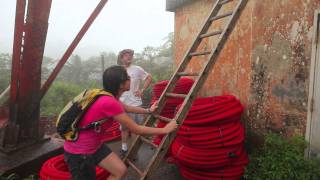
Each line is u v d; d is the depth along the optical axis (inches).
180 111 150.3
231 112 180.1
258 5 190.4
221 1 189.0
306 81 158.4
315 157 154.5
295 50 164.4
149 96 460.8
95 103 125.8
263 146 180.4
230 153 176.2
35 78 211.8
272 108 181.0
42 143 224.4
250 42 198.7
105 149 134.9
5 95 245.9
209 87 245.8
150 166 145.3
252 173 173.9
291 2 166.6
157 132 134.0
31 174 197.3
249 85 200.1
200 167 178.2
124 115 126.0
